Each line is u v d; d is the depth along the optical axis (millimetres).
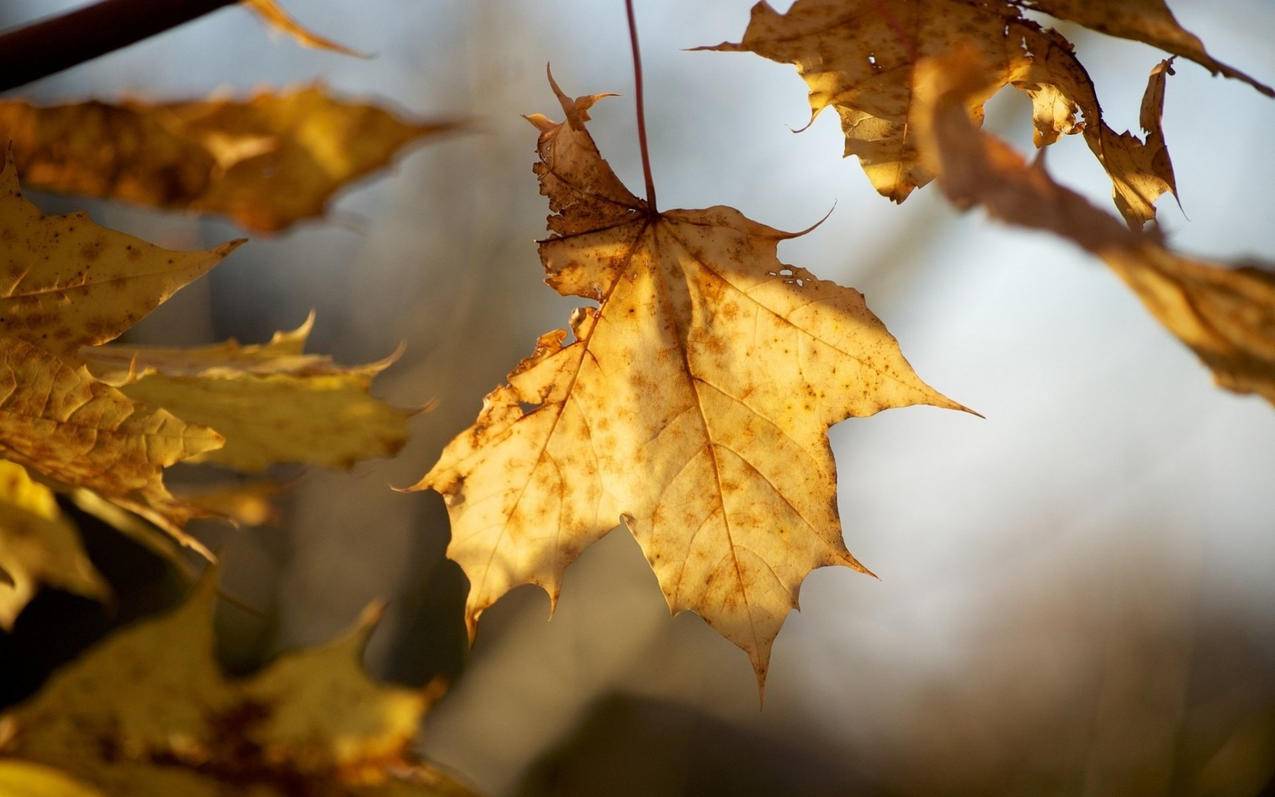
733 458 924
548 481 920
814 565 922
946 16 907
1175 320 818
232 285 3059
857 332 917
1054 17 899
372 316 3100
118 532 2504
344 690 918
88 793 916
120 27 913
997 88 910
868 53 906
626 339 922
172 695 910
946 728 3320
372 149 981
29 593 960
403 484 2812
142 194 973
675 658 3002
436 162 2990
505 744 2572
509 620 2900
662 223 918
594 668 2715
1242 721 2379
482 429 919
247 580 2656
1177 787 2359
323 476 2758
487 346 2920
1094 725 2809
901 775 3330
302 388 920
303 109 972
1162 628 2469
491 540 917
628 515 923
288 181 981
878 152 905
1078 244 806
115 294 883
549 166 916
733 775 3189
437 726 2641
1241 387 819
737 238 917
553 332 921
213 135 969
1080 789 2920
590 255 919
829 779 3295
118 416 882
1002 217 808
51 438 883
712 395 924
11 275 878
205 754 916
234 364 923
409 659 2797
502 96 2951
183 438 884
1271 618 2754
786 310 919
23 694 2334
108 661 907
